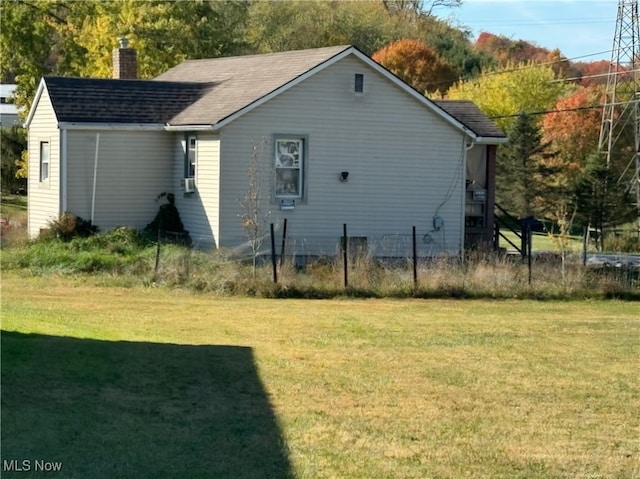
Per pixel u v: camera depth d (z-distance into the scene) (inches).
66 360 474.0
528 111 2326.5
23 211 1624.0
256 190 993.5
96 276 888.9
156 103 1124.5
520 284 887.1
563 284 896.9
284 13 2950.3
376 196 1096.8
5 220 1263.5
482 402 444.1
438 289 864.3
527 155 2206.0
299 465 335.6
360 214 1090.1
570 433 396.2
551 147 2331.4
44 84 1114.1
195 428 374.3
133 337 579.5
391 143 1100.5
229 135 1024.2
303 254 1059.3
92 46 1723.7
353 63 1074.7
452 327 684.1
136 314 689.0
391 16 3284.9
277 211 1047.6
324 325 668.7
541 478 336.2
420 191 1119.0
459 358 558.3
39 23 1771.7
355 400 436.1
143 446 346.3
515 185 2213.3
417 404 434.0
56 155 1098.1
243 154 1032.2
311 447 358.3
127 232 1029.2
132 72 1384.1
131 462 327.9
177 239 1066.7
